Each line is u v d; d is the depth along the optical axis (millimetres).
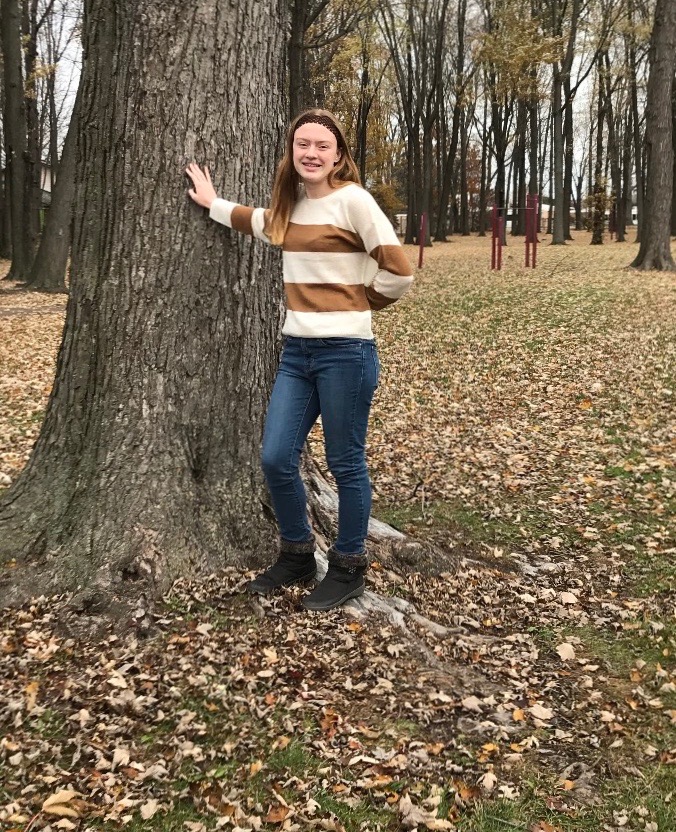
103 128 3254
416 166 36031
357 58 27625
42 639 2914
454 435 7215
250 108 3336
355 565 3279
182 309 3318
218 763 2447
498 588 3943
